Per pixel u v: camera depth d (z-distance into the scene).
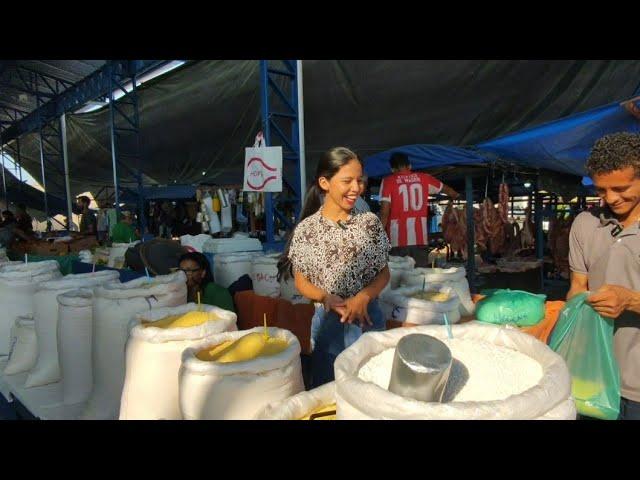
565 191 5.88
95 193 20.80
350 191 1.63
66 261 5.02
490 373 1.02
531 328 2.04
